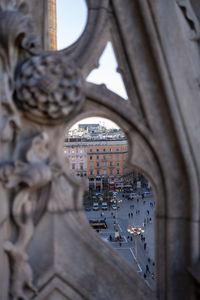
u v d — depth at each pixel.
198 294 1.32
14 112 1.08
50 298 1.27
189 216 1.34
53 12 2.67
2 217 1.05
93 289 1.31
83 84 1.24
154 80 1.34
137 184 50.81
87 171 51.62
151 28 1.28
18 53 1.14
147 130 1.36
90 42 1.36
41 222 1.26
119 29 1.37
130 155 1.40
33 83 1.09
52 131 1.25
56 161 1.25
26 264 1.18
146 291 1.36
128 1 1.34
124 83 1.40
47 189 1.26
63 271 1.27
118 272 1.34
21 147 1.16
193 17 1.36
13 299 1.15
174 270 1.37
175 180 1.37
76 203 1.31
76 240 1.30
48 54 1.17
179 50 1.31
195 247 1.31
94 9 1.40
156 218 1.42
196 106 1.34
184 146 1.32
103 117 1.47
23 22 1.07
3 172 1.05
